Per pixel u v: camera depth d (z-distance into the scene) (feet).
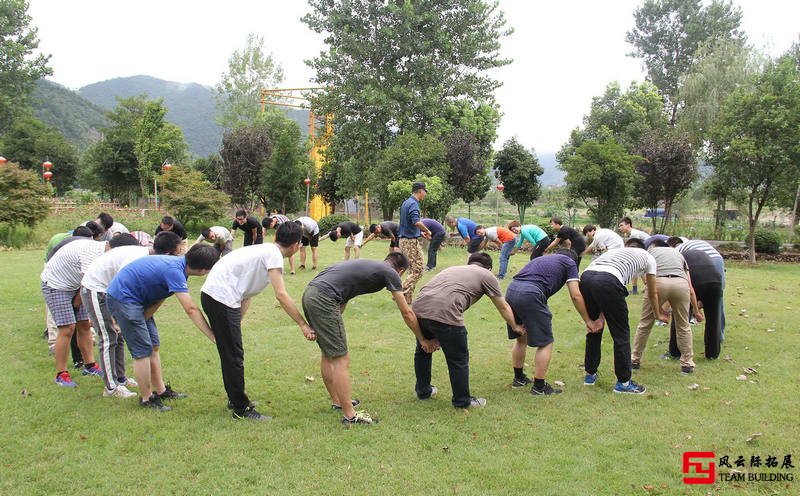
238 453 12.80
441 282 15.92
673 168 58.23
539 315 16.78
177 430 13.91
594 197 55.98
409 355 20.89
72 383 16.80
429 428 14.43
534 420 15.10
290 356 20.35
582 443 13.71
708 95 77.30
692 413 15.66
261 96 139.54
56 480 11.50
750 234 53.26
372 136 71.05
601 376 18.89
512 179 75.20
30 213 49.44
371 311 27.91
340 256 47.32
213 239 31.96
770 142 48.80
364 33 72.49
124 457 12.52
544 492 11.48
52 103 299.99
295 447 13.17
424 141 60.85
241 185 88.33
